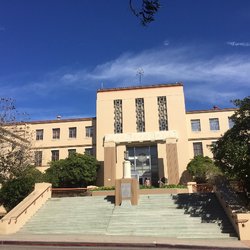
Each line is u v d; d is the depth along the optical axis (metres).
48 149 45.00
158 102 42.50
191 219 18.17
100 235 16.97
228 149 17.58
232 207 17.28
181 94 42.22
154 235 16.69
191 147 42.09
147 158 39.50
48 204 22.73
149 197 22.55
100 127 42.59
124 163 23.59
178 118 41.22
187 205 20.45
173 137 38.22
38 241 14.62
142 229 17.42
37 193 22.42
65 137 45.25
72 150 44.50
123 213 19.83
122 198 21.62
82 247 13.54
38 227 19.08
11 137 28.77
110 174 37.47
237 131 18.27
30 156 29.12
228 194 19.33
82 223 19.00
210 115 42.94
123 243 13.95
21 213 19.42
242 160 17.06
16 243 14.69
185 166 39.09
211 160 37.50
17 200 23.42
